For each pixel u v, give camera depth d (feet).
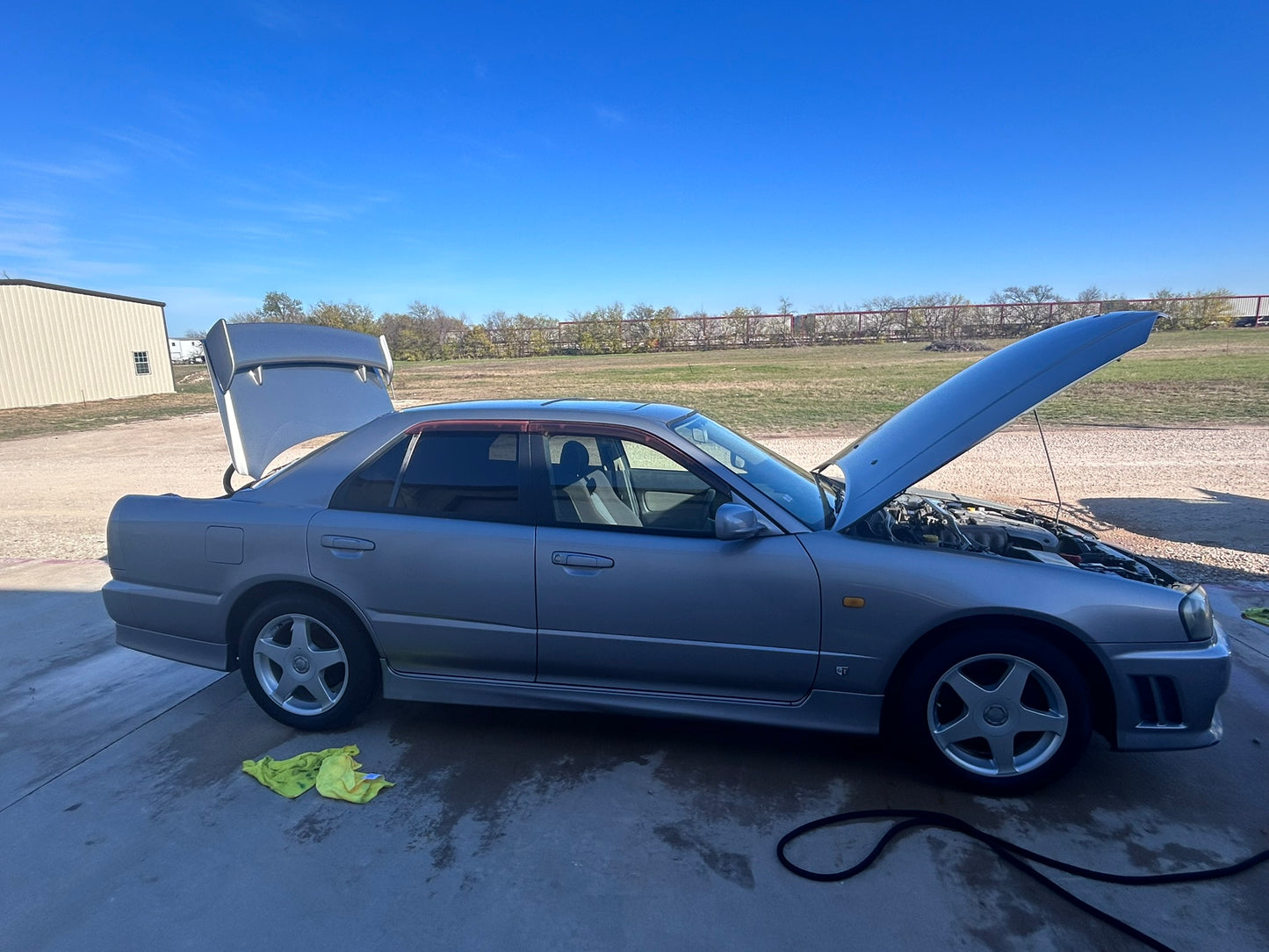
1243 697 12.91
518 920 8.17
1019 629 9.96
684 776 10.90
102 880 8.89
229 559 11.92
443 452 11.80
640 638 10.78
